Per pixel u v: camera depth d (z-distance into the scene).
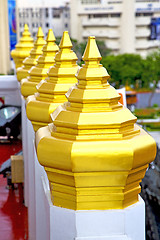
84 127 2.10
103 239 2.21
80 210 2.23
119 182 2.14
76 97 2.16
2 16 19.66
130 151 2.04
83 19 61.25
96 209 2.23
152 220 12.55
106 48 52.62
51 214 2.29
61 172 2.14
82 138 2.11
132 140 2.10
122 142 2.06
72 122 2.11
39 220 3.13
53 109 3.12
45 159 2.14
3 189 6.09
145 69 48.41
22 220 5.24
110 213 2.21
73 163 2.05
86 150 2.04
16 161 5.79
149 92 59.66
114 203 2.22
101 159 2.04
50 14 34.31
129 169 2.08
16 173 5.80
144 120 49.41
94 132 2.12
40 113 3.17
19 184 6.00
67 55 3.21
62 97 3.17
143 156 2.11
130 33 65.69
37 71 4.16
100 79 2.19
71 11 59.44
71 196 2.21
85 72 2.20
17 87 8.38
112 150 2.04
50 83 3.20
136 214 2.27
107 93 2.16
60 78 3.19
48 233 2.39
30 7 29.08
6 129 7.79
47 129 2.30
